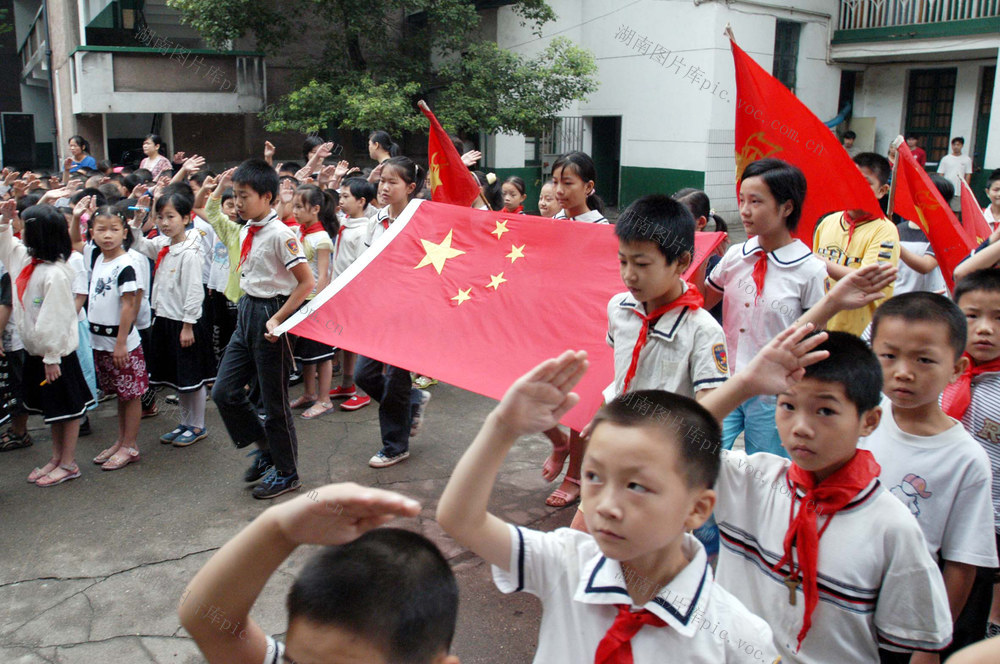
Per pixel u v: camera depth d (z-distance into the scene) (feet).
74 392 13.73
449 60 44.06
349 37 40.06
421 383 19.29
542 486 13.79
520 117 40.83
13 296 14.16
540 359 10.54
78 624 9.86
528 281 11.22
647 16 45.39
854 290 7.16
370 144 21.56
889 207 13.16
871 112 50.78
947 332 6.66
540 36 43.50
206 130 43.37
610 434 4.27
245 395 13.25
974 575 6.82
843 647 5.82
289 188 17.02
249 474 13.74
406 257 12.42
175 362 15.57
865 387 5.65
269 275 12.69
